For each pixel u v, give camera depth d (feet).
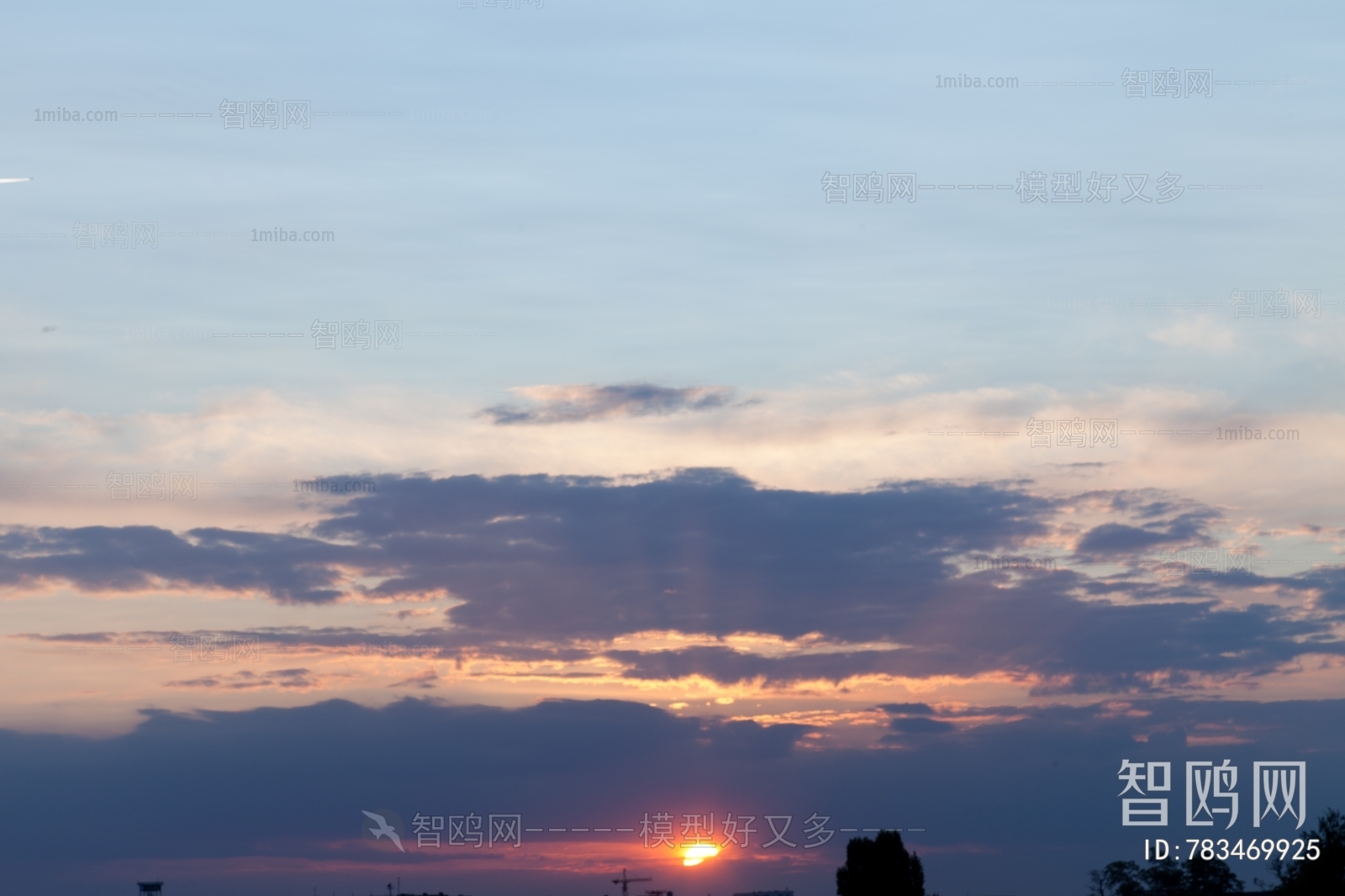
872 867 217.36
